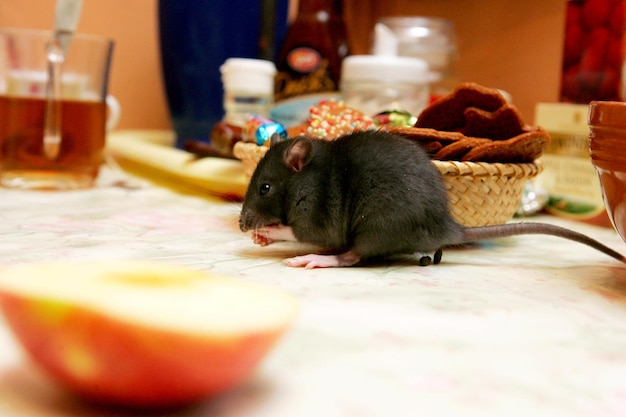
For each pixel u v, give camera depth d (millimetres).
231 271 522
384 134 569
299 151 562
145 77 1026
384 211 541
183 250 571
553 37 845
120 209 702
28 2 931
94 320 278
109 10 984
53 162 760
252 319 294
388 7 1013
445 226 552
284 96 852
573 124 761
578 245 650
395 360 390
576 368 394
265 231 575
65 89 758
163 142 1005
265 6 890
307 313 451
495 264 574
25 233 594
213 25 890
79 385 300
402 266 558
